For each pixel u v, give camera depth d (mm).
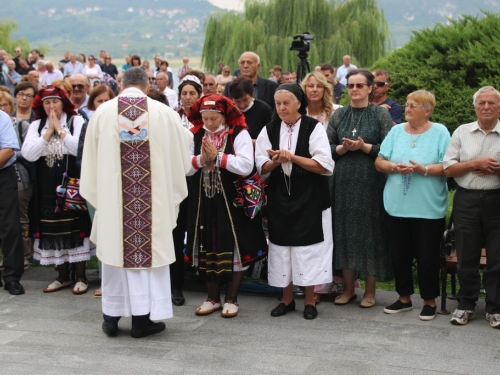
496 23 7281
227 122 5508
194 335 5062
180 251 5918
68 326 5320
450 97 6863
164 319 5375
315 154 5359
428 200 5250
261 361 4465
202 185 5504
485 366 4355
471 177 5086
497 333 5004
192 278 6758
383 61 7805
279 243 5453
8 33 33250
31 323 5402
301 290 6164
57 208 6141
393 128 5477
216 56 26000
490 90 4969
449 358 4504
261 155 5566
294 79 13922
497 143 5023
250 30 24469
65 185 6141
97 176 4910
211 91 7492
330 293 6043
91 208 6070
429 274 5312
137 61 19078
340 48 24078
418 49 7422
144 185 4863
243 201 5430
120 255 4836
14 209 6332
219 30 25938
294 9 24688
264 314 5609
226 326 5281
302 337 4980
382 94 6625
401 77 7191
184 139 5098
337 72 17578
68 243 6227
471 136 5102
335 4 25578
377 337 4957
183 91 6336
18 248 6348
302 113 5539
